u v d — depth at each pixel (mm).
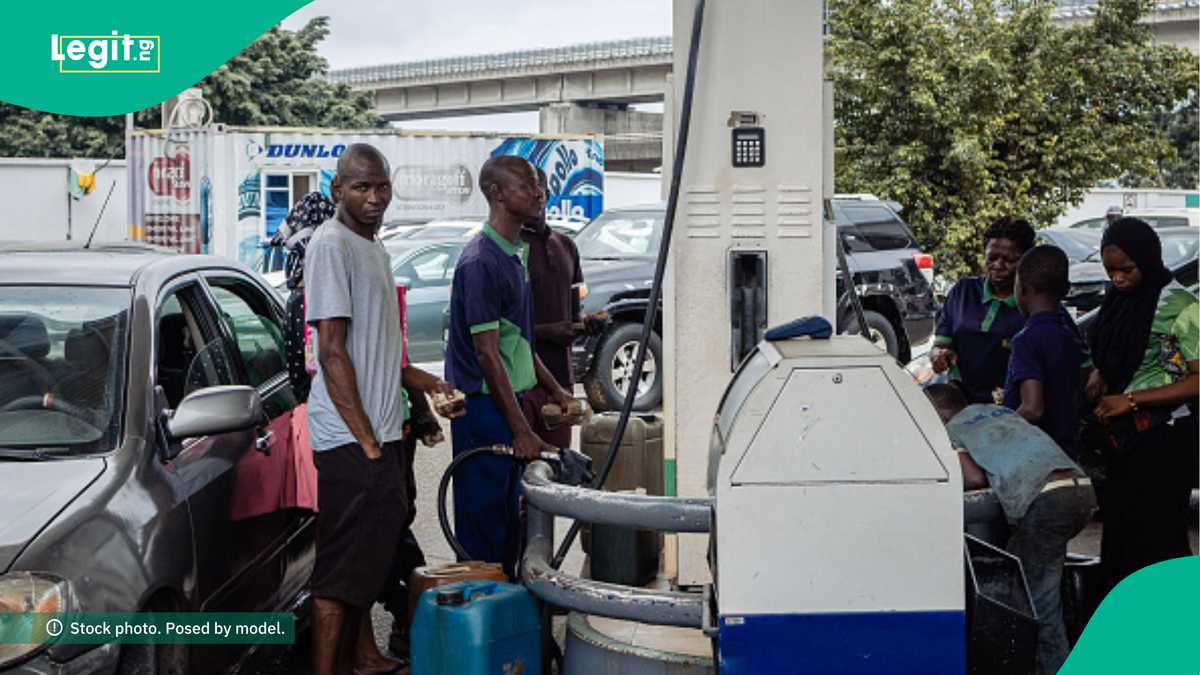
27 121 42781
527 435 5312
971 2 21922
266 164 21766
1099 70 22141
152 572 4250
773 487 3742
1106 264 5344
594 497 4449
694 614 4230
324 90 46219
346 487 4957
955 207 21422
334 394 4898
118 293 5020
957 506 3721
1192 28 41312
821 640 3758
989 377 6172
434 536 8016
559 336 6676
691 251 5156
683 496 5230
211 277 5727
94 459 4449
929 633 3748
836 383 3744
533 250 6609
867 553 3740
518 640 4555
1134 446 5281
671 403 5227
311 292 4910
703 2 4902
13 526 4016
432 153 23188
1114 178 22781
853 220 14195
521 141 23953
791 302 5148
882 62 21297
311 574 5414
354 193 4977
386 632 6297
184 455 4754
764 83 5098
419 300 14172
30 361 4766
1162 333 5242
